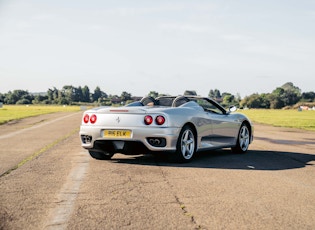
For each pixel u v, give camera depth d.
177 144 6.26
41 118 28.84
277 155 7.80
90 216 3.42
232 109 7.81
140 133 6.06
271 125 22.55
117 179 5.05
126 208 3.68
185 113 6.45
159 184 4.75
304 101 174.75
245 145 8.16
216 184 4.77
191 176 5.29
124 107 6.43
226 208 3.70
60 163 6.45
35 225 3.18
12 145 9.48
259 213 3.55
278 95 174.00
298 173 5.65
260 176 5.35
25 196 4.14
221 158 7.18
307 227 3.18
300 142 11.16
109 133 6.24
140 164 6.34
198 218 3.38
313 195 4.29
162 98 7.06
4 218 3.37
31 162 6.56
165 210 3.61
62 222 3.26
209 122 6.99
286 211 3.63
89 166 6.12
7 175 5.34
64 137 11.91
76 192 4.32
